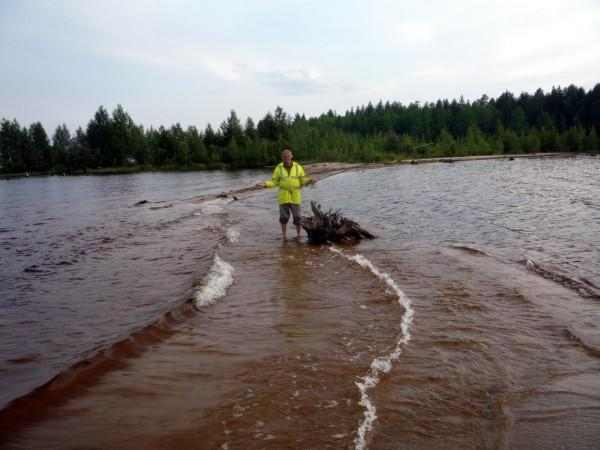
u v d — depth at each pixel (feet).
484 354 15.05
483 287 22.58
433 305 20.10
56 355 15.69
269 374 13.91
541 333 16.76
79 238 42.04
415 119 390.63
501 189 74.38
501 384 13.06
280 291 22.84
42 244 39.63
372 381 13.32
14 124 326.44
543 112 386.32
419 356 14.96
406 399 12.26
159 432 10.91
